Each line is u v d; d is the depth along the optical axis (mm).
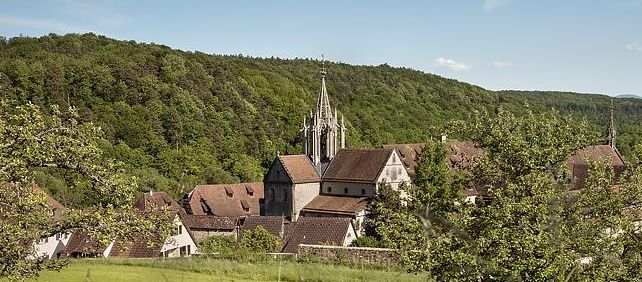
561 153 20859
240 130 149500
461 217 20781
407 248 21000
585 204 20469
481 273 19781
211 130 141875
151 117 134000
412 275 33500
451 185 22766
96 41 180375
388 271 35344
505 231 19328
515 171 21297
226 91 162000
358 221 79750
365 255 39812
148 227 21594
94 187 21672
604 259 19938
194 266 35969
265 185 88812
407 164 92750
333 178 86688
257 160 143875
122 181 21859
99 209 21391
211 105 152375
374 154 85375
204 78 161625
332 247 41062
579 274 19625
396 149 86500
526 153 20688
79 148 21359
